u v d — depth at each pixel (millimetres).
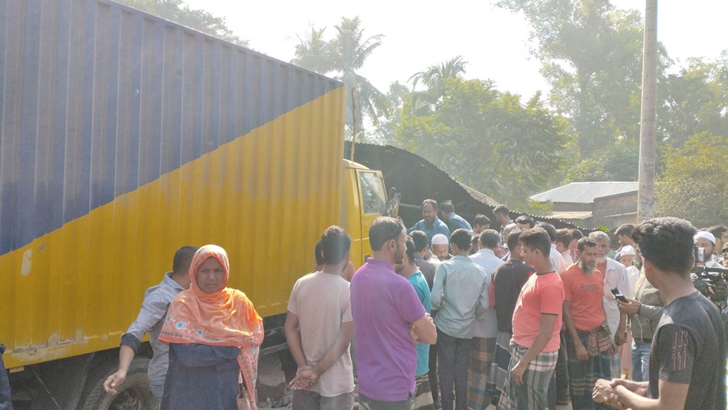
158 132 4648
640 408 2553
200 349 3223
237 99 5395
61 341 4031
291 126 6074
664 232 2570
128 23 4402
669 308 2537
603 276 6723
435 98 35000
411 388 3857
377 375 3809
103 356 4543
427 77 36000
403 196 12961
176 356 3270
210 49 5098
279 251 5965
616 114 51750
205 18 19156
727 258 5934
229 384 3283
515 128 27781
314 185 6457
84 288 4156
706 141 31234
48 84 3895
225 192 5285
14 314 3754
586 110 52688
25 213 3791
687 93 46656
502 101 28391
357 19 23922
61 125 3975
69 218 4043
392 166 12336
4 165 3674
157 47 4621
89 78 4141
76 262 4098
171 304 3309
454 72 35594
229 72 5289
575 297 6062
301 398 4215
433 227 8875
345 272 5777
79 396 4328
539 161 28594
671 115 47219
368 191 7742
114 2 4273
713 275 4152
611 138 51719
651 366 2570
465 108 28609
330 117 6719
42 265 3900
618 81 51375
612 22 50562
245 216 5512
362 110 25172
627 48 49906
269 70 5766
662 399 2441
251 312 3447
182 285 3756
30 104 3795
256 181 5621
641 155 11406
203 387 3250
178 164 4812
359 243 7340
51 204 3934
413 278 5281
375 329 3824
